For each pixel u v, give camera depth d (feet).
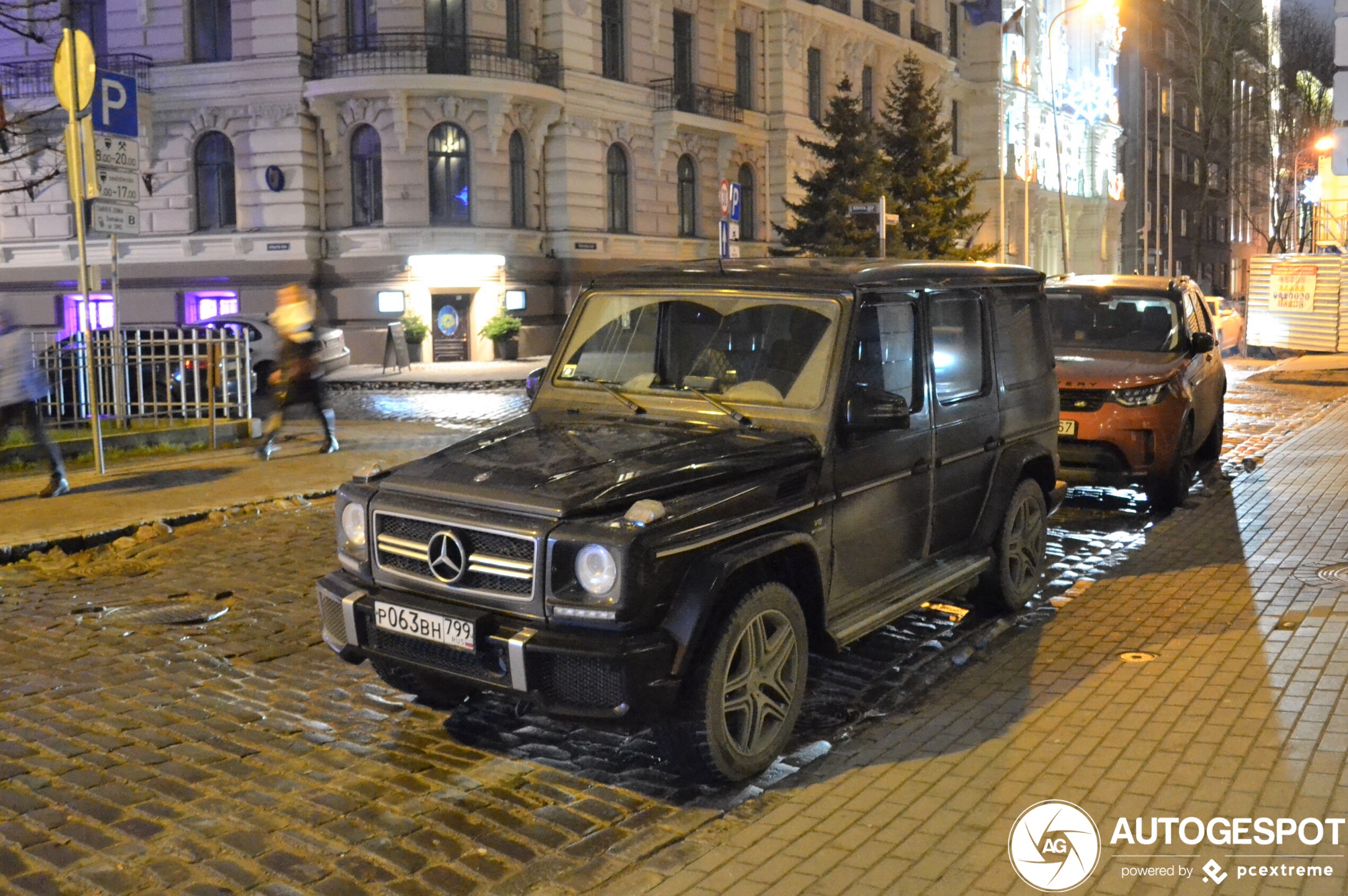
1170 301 36.19
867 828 13.91
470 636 14.58
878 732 17.10
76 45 38.52
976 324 21.67
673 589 14.51
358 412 63.72
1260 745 15.64
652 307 19.08
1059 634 21.50
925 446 19.53
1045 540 24.09
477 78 100.99
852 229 108.88
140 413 46.24
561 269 110.83
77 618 22.93
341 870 13.04
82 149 39.27
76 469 39.60
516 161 108.06
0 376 32.99
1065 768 15.30
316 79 103.14
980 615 22.84
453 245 103.55
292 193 103.60
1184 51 249.14
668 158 120.57
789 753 16.38
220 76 103.96
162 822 14.15
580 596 14.23
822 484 16.99
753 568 16.01
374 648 15.90
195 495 34.45
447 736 17.07
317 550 29.01
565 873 13.00
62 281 110.11
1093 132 212.43
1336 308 94.43
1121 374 32.37
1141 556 27.55
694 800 14.92
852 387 17.53
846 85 113.19
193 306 107.65
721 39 126.11
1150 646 20.40
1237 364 91.91
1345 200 211.00
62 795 14.85
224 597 24.62
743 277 18.58
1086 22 210.59
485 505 15.08
